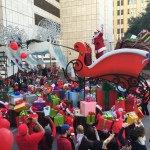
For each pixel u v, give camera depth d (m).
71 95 8.59
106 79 7.64
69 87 10.41
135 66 7.02
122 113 6.06
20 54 11.16
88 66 7.95
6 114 7.60
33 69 18.23
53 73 20.05
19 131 3.58
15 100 8.39
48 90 8.08
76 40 44.22
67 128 3.75
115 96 8.16
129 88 7.28
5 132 2.55
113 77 7.49
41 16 37.91
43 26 13.16
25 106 7.45
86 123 6.72
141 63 6.90
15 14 27.11
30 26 27.55
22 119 6.02
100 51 8.32
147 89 7.69
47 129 4.23
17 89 10.65
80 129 4.03
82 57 8.07
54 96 8.15
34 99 8.73
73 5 44.12
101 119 5.54
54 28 13.11
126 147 3.53
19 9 28.00
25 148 3.58
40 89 10.36
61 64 10.10
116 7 73.19
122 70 7.26
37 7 36.56
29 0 30.58
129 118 4.26
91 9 42.69
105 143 3.35
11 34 11.89
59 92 9.17
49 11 40.97
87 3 42.81
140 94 7.63
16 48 10.01
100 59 7.59
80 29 43.81
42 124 7.08
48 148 4.20
